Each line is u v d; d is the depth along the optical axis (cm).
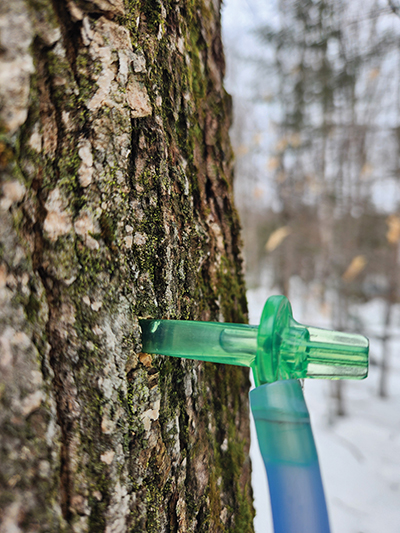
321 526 31
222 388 63
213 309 63
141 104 46
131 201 45
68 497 39
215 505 57
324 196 495
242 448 67
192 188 58
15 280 35
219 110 70
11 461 34
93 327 41
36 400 36
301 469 32
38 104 37
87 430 40
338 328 489
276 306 36
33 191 37
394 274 468
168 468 48
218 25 73
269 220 652
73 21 40
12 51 33
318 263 595
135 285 44
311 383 605
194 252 56
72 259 40
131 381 43
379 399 514
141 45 46
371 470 344
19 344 35
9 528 34
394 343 675
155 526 44
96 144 42
